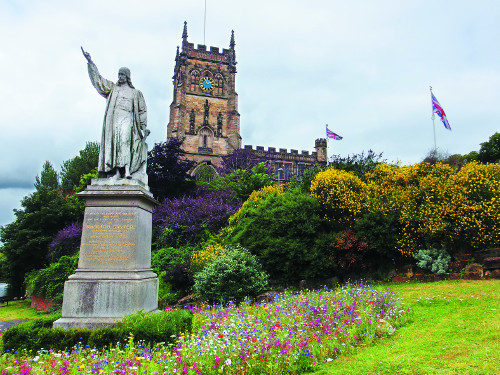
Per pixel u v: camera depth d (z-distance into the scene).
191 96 78.06
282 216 23.16
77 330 8.26
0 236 37.19
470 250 20.31
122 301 9.37
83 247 9.87
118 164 10.73
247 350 7.10
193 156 74.50
